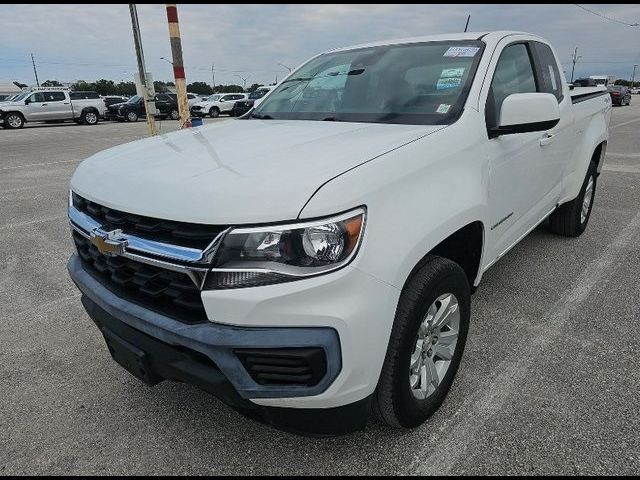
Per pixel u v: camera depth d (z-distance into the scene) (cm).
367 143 222
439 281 216
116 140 1727
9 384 286
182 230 181
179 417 254
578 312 348
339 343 176
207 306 176
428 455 221
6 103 2472
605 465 212
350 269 176
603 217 582
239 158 214
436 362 245
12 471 221
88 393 276
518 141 300
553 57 396
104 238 203
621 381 269
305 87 345
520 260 446
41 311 378
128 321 202
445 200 220
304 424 189
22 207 709
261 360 175
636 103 3766
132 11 930
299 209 170
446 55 304
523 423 238
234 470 218
